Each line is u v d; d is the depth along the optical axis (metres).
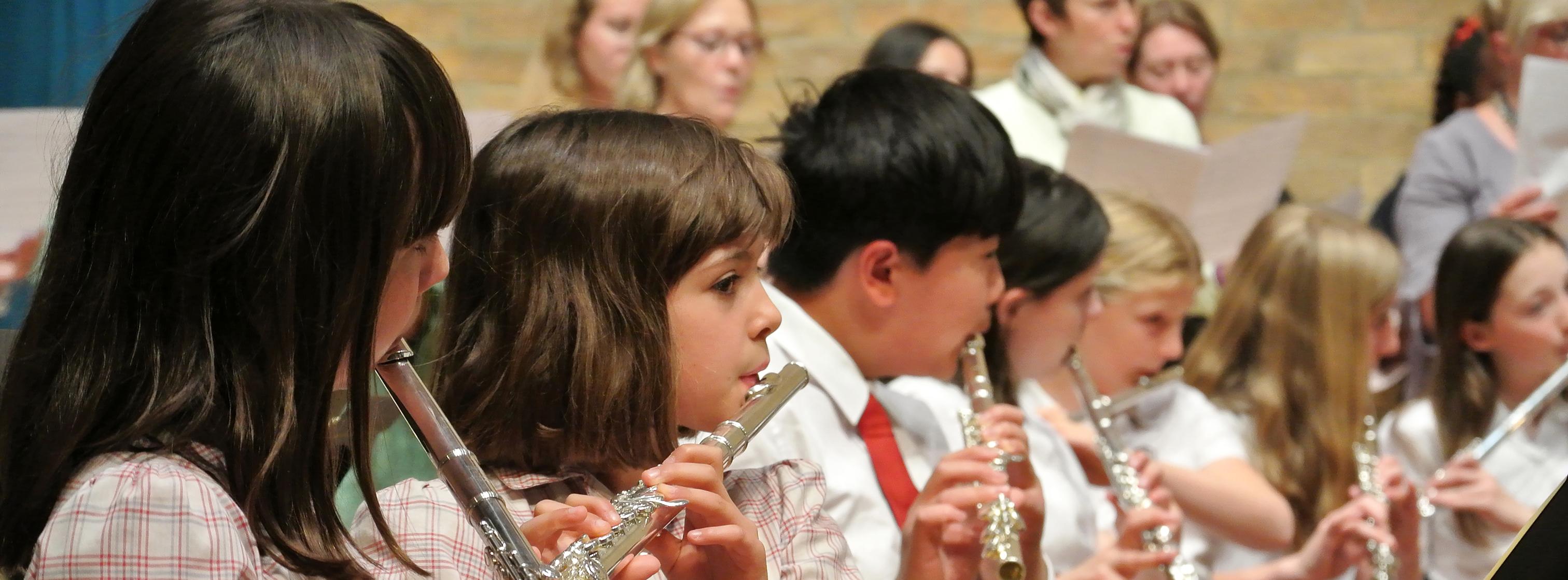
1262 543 7.17
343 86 2.79
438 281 3.17
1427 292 9.79
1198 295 8.46
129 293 2.79
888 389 5.41
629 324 3.69
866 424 5.22
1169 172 8.25
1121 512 6.00
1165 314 7.09
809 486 4.29
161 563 2.69
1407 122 12.87
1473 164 10.23
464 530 3.59
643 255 3.73
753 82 10.42
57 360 2.83
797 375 4.02
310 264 2.79
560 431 3.70
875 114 5.16
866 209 5.08
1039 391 6.60
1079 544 6.03
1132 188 8.16
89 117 2.86
